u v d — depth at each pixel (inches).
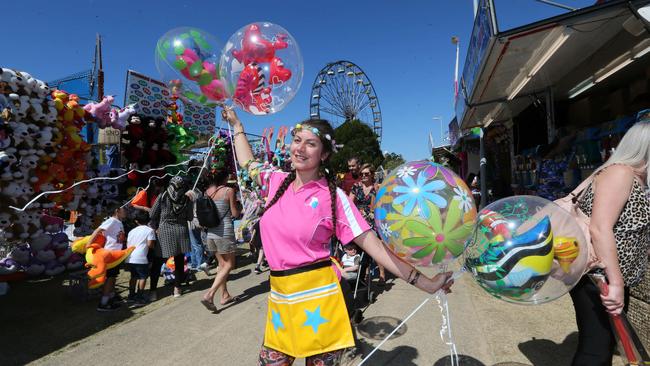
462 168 618.8
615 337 70.6
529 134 332.2
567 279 68.3
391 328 132.3
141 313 162.4
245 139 89.1
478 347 114.9
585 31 141.6
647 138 68.1
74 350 125.4
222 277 161.6
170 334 137.1
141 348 125.9
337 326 63.1
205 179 203.8
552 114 243.0
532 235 67.1
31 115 180.1
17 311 167.2
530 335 121.5
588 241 70.3
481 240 72.4
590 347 71.5
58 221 241.0
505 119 370.6
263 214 68.8
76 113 207.3
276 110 111.4
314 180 66.7
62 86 467.2
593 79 215.9
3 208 174.1
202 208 154.9
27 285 211.5
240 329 139.6
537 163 298.5
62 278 226.7
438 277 68.9
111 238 171.3
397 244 71.0
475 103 259.4
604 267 66.1
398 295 171.6
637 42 164.9
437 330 129.0
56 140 192.4
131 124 258.2
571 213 76.3
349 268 151.9
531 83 229.8
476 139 478.9
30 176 182.4
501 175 438.3
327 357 62.9
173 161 286.8
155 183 261.0
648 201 67.2
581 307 73.8
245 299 177.5
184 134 299.7
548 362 103.7
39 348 127.6
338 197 64.8
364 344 119.8
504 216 72.2
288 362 67.5
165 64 112.3
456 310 147.3
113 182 237.5
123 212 184.2
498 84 222.2
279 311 64.9
